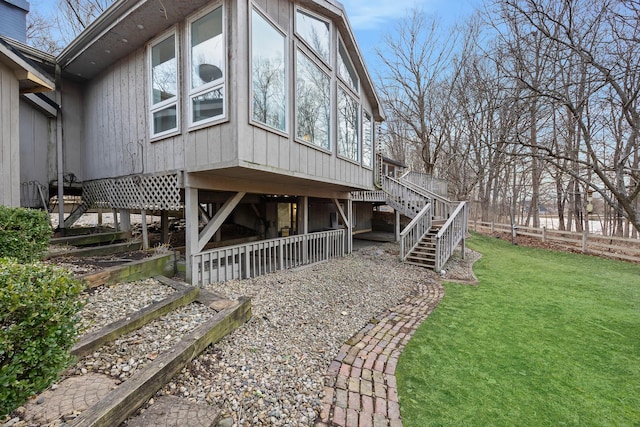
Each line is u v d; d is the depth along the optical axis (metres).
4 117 3.88
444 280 6.42
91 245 5.34
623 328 3.93
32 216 3.37
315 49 5.71
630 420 2.23
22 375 1.39
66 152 6.41
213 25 3.99
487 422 2.18
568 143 8.95
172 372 2.07
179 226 9.61
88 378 1.90
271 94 4.39
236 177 4.97
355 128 7.73
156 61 4.78
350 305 4.44
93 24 4.62
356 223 13.59
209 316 2.94
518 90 7.15
